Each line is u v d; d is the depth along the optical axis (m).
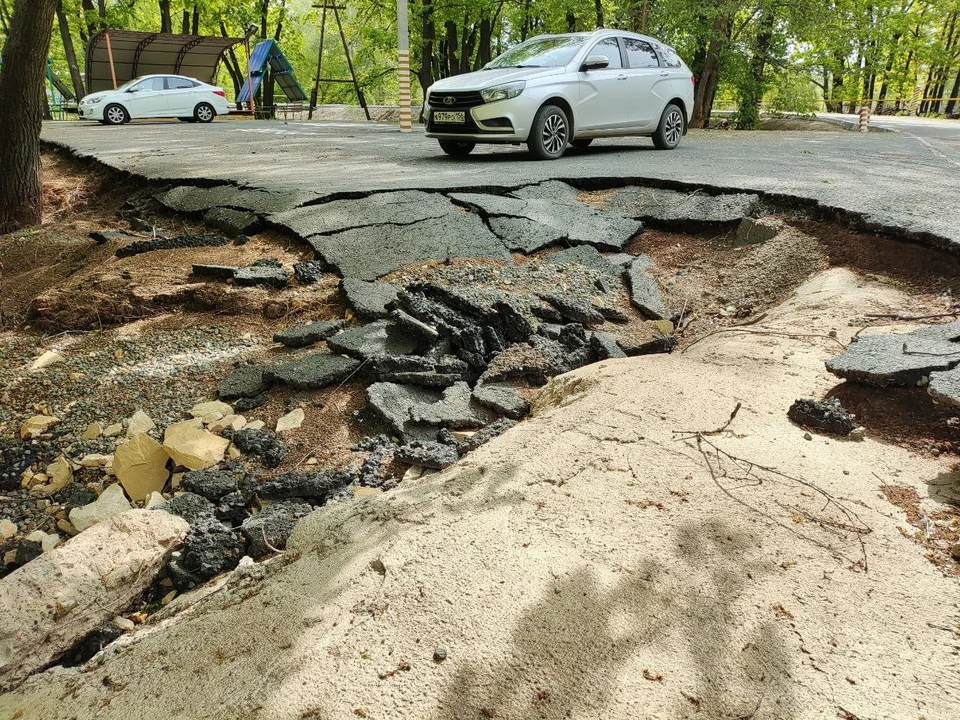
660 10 23.36
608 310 5.87
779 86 27.48
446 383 4.81
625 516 2.67
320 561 2.64
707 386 3.79
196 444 4.39
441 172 9.24
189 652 2.23
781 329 4.84
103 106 22.25
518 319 5.35
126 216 8.91
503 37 40.25
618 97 11.48
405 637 2.13
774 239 6.61
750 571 2.36
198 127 19.95
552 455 3.12
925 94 53.97
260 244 7.08
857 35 25.25
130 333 5.77
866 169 9.19
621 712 1.86
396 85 43.66
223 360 5.37
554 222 7.18
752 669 1.99
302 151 12.45
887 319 4.79
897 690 1.94
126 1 33.69
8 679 2.79
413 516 2.79
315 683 2.00
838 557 2.45
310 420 4.62
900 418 3.43
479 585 2.32
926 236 5.59
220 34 40.38
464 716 1.86
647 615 2.18
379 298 5.74
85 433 4.73
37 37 8.59
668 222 7.31
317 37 52.66
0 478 4.37
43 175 11.60
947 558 2.48
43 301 5.98
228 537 3.56
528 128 10.40
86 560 3.19
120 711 2.05
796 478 2.90
